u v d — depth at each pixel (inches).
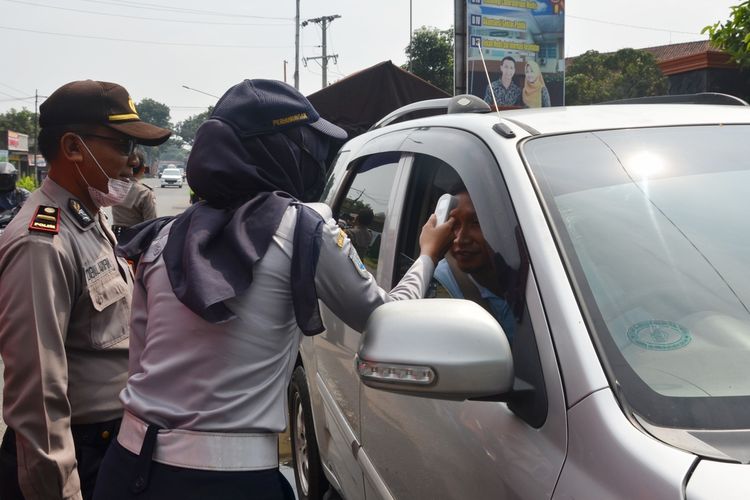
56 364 74.3
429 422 75.4
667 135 78.3
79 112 80.4
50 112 80.8
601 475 50.7
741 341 58.8
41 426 73.4
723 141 78.0
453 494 69.7
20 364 73.2
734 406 53.1
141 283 66.7
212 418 59.1
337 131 67.1
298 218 61.0
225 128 61.6
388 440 87.5
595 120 82.0
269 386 61.1
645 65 1131.3
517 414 60.7
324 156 67.6
